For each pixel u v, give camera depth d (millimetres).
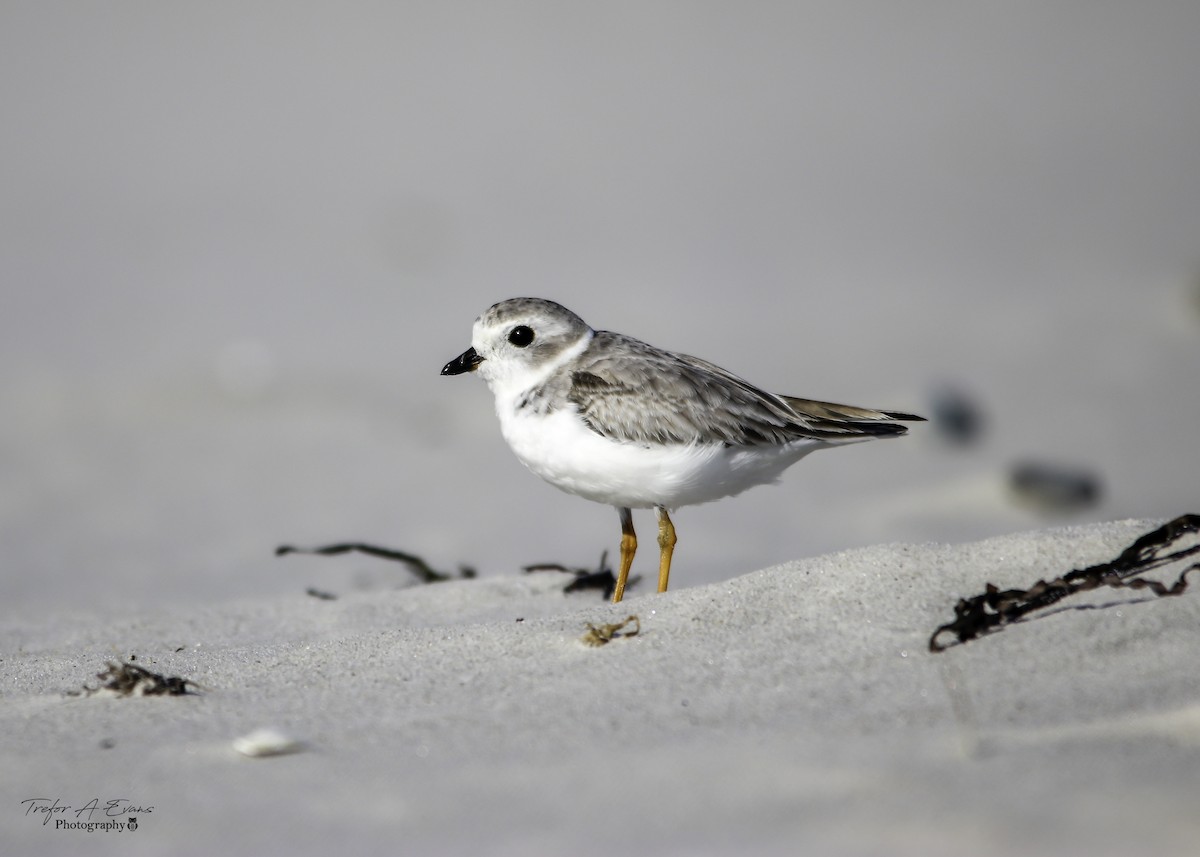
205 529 11117
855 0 32250
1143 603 5578
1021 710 4848
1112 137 23625
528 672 5637
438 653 6035
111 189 21844
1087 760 4406
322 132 24938
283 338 15398
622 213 20547
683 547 10461
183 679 5840
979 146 23562
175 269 18016
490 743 4895
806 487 12039
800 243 18781
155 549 10719
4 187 21891
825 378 13617
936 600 5863
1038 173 21875
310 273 17906
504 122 25531
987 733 4664
